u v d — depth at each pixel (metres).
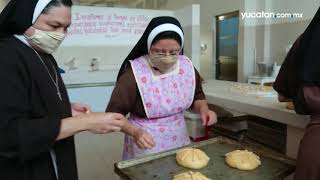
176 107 1.27
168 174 0.98
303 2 3.54
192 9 3.02
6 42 0.82
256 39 4.29
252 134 1.53
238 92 1.80
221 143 1.25
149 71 1.23
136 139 1.06
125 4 5.48
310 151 0.83
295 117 1.16
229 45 4.70
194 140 1.59
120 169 1.00
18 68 0.79
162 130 1.27
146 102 1.22
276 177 0.94
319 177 0.82
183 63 1.31
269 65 3.66
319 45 0.84
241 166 1.00
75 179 1.00
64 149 0.94
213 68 5.04
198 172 0.97
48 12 0.81
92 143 2.45
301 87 0.88
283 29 3.86
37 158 0.86
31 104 0.82
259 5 4.18
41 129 0.76
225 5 4.59
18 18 0.81
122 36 3.42
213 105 1.72
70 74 2.89
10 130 0.74
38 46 0.88
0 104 0.74
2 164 0.82
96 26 3.30
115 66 3.38
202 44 5.27
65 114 0.91
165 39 1.11
